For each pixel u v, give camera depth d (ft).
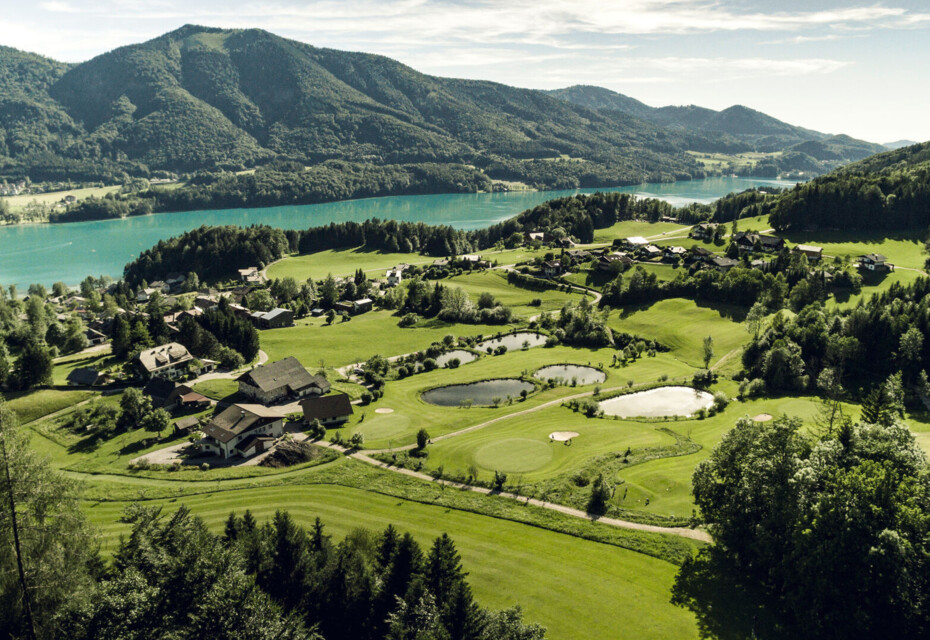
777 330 471.21
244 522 203.10
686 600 182.39
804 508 168.55
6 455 145.28
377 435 352.08
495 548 217.36
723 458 203.72
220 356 498.69
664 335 558.97
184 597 137.18
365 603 169.68
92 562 173.78
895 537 145.28
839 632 151.43
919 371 415.64
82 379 447.01
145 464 320.70
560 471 287.48
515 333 603.67
